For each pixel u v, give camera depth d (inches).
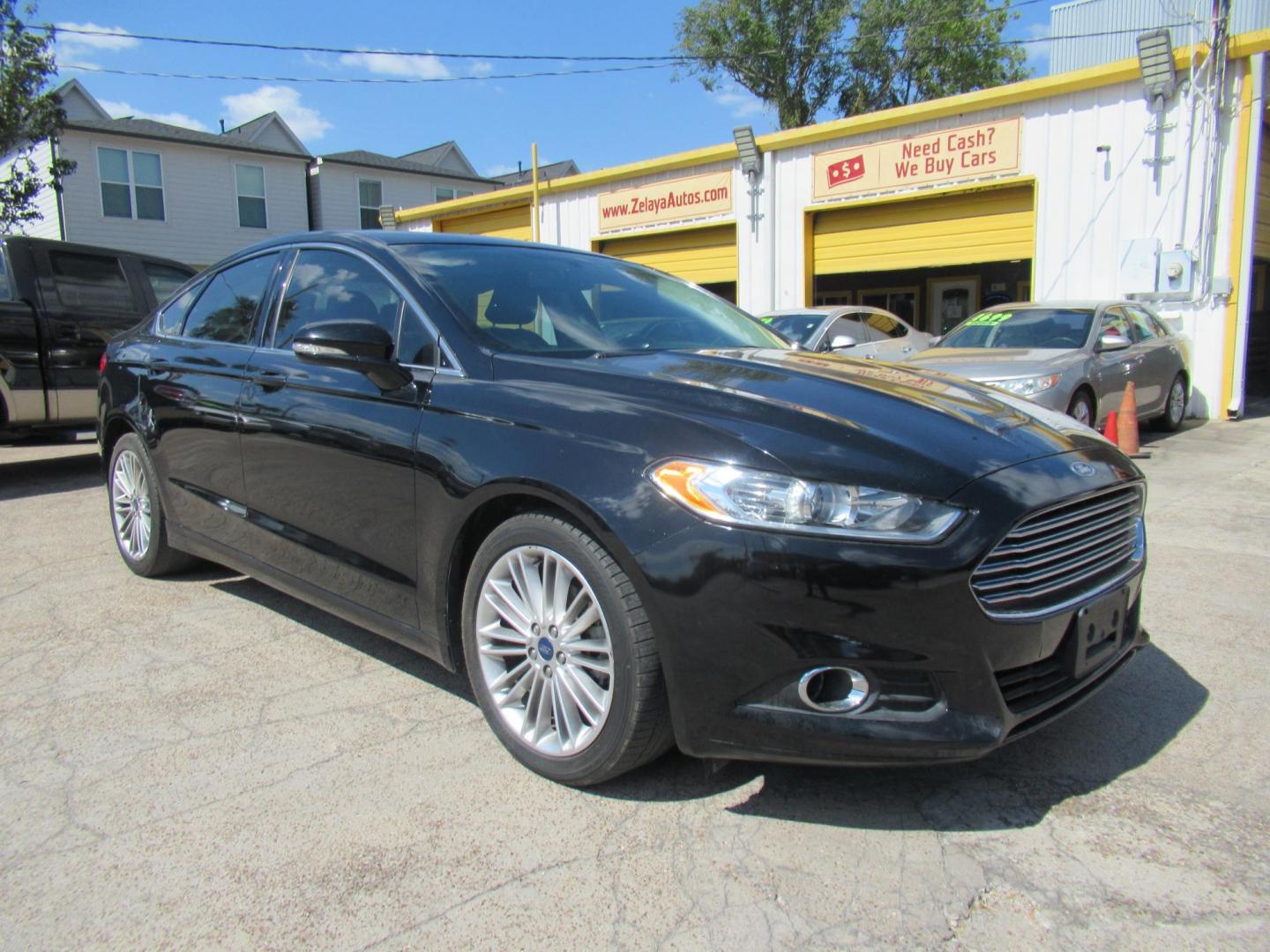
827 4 1161.4
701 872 84.7
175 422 157.8
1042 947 74.5
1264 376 608.1
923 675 84.7
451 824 92.7
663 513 87.8
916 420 96.3
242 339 150.9
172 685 127.6
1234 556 193.0
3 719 116.8
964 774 102.7
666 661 88.2
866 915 78.6
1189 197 435.8
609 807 96.0
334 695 124.0
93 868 85.4
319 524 127.6
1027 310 371.6
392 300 126.3
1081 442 105.3
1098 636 97.6
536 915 78.8
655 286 155.5
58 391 271.7
